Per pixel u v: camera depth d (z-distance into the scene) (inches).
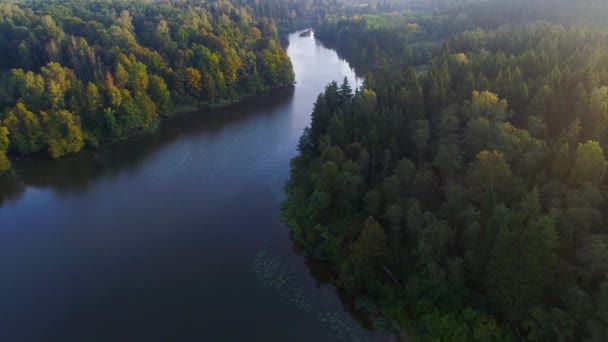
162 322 2933.1
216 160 5290.4
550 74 4190.5
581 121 3447.3
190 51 7421.3
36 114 5634.8
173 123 6638.8
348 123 4264.3
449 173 3287.4
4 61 7140.8
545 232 2237.9
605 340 2053.4
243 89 7770.7
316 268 3363.7
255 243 3708.2
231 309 3014.3
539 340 2265.0
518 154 3149.6
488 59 5064.0
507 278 2347.4
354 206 3484.3
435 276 2576.3
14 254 3705.7
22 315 3051.2
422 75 4911.4
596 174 2706.7
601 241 2304.4
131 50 7062.0
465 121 3863.2
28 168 5295.3
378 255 2915.8
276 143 5703.7
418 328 2640.3
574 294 2177.7
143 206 4357.8
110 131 5974.4
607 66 4547.2
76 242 3833.7
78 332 2888.8
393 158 3678.6
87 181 4933.6
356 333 2773.1
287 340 2753.4
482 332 2370.8
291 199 4146.2
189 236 3843.5
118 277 3376.0
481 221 2669.8
